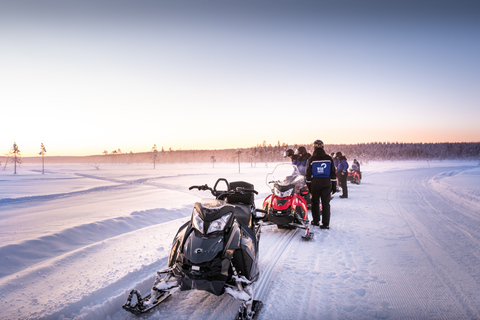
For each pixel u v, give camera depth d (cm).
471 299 338
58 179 3500
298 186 718
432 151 17862
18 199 1318
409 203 1095
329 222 704
